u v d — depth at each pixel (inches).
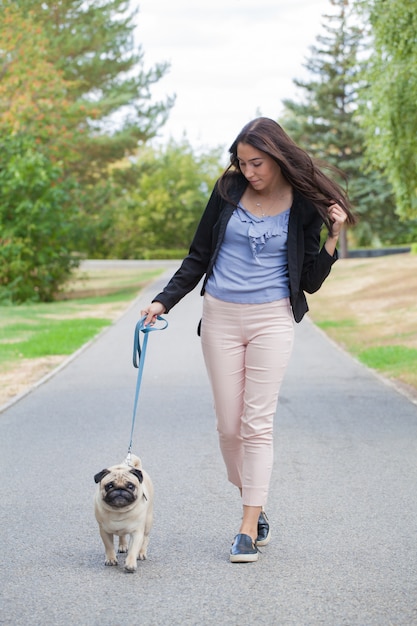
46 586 193.2
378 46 831.7
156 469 312.2
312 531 234.8
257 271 210.5
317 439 365.4
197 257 220.1
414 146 913.5
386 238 2453.2
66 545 225.3
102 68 1792.6
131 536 201.3
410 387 508.4
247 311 210.7
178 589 189.8
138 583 194.1
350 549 218.1
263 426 212.7
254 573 200.1
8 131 1339.8
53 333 822.5
